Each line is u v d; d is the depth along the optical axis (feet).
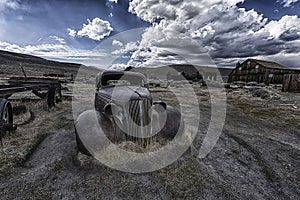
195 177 9.36
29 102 27.30
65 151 11.71
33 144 12.60
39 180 8.80
